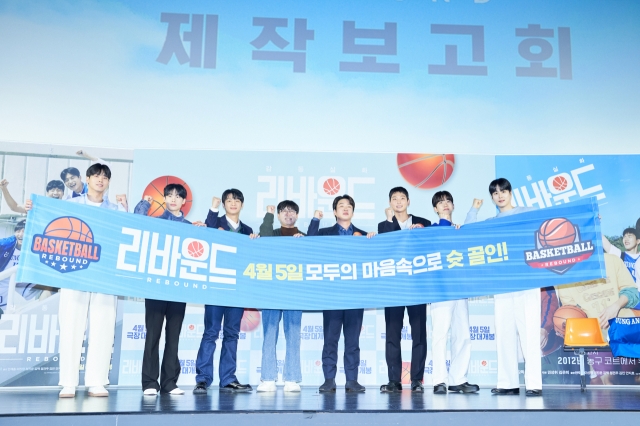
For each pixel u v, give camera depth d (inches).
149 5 190.5
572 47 195.2
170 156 179.2
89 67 185.5
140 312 172.1
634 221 179.0
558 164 181.9
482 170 181.6
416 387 155.9
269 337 156.8
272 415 110.7
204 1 192.5
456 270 149.0
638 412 113.3
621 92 193.3
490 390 160.1
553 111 191.6
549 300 176.6
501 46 194.5
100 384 143.4
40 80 183.5
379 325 175.0
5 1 185.9
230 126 186.7
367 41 193.5
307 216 178.7
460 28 195.2
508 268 147.4
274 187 179.5
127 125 184.1
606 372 173.8
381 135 188.9
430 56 193.3
